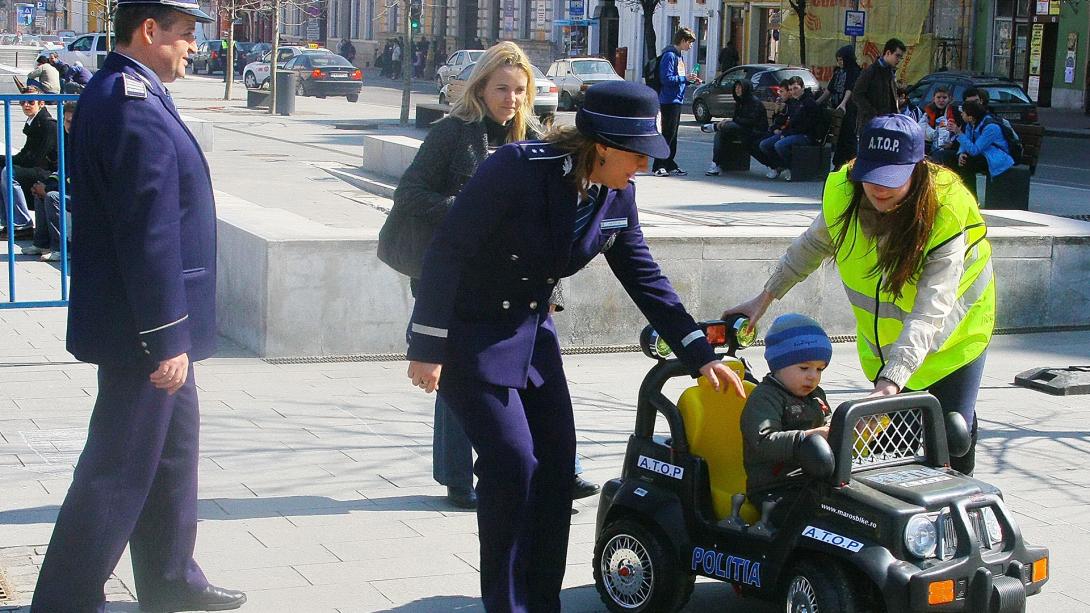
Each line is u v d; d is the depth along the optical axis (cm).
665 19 5319
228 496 582
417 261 522
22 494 570
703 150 2484
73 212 413
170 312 398
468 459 573
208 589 453
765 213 1443
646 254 429
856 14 3297
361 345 848
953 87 2869
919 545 382
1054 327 1005
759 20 4916
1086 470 651
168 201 397
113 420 412
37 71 2052
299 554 515
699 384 454
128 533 417
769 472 424
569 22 5791
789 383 427
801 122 1852
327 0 7675
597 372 837
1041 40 4056
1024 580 402
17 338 871
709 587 495
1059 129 3250
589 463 641
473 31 6450
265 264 820
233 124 2847
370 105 3906
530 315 411
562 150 394
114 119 393
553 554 424
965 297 452
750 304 478
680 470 440
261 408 722
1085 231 1011
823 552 395
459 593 480
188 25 416
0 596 452
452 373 405
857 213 443
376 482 609
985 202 1586
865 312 453
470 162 520
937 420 416
